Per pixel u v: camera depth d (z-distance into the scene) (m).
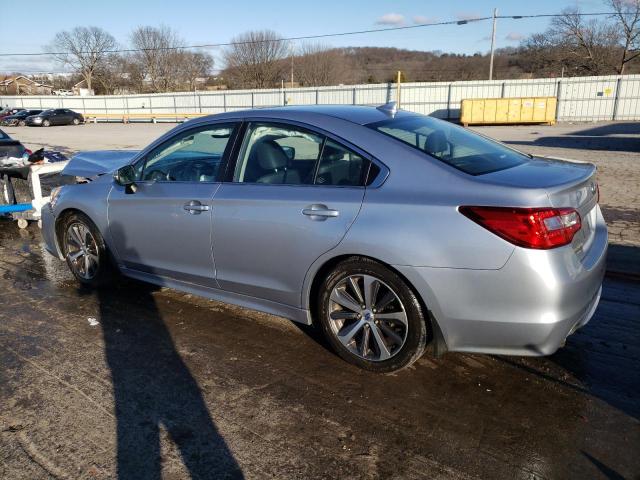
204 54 79.31
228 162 3.68
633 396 2.97
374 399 2.99
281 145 3.47
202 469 2.46
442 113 37.12
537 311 2.64
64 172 5.70
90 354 3.58
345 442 2.62
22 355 3.58
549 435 2.64
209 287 3.87
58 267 5.54
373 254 2.94
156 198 3.97
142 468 2.47
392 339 3.09
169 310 4.31
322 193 3.17
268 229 3.35
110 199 4.33
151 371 3.34
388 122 3.40
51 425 2.80
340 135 3.24
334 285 3.23
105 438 2.69
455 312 2.79
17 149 8.81
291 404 2.96
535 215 2.60
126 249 4.32
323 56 77.94
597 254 3.04
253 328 3.94
